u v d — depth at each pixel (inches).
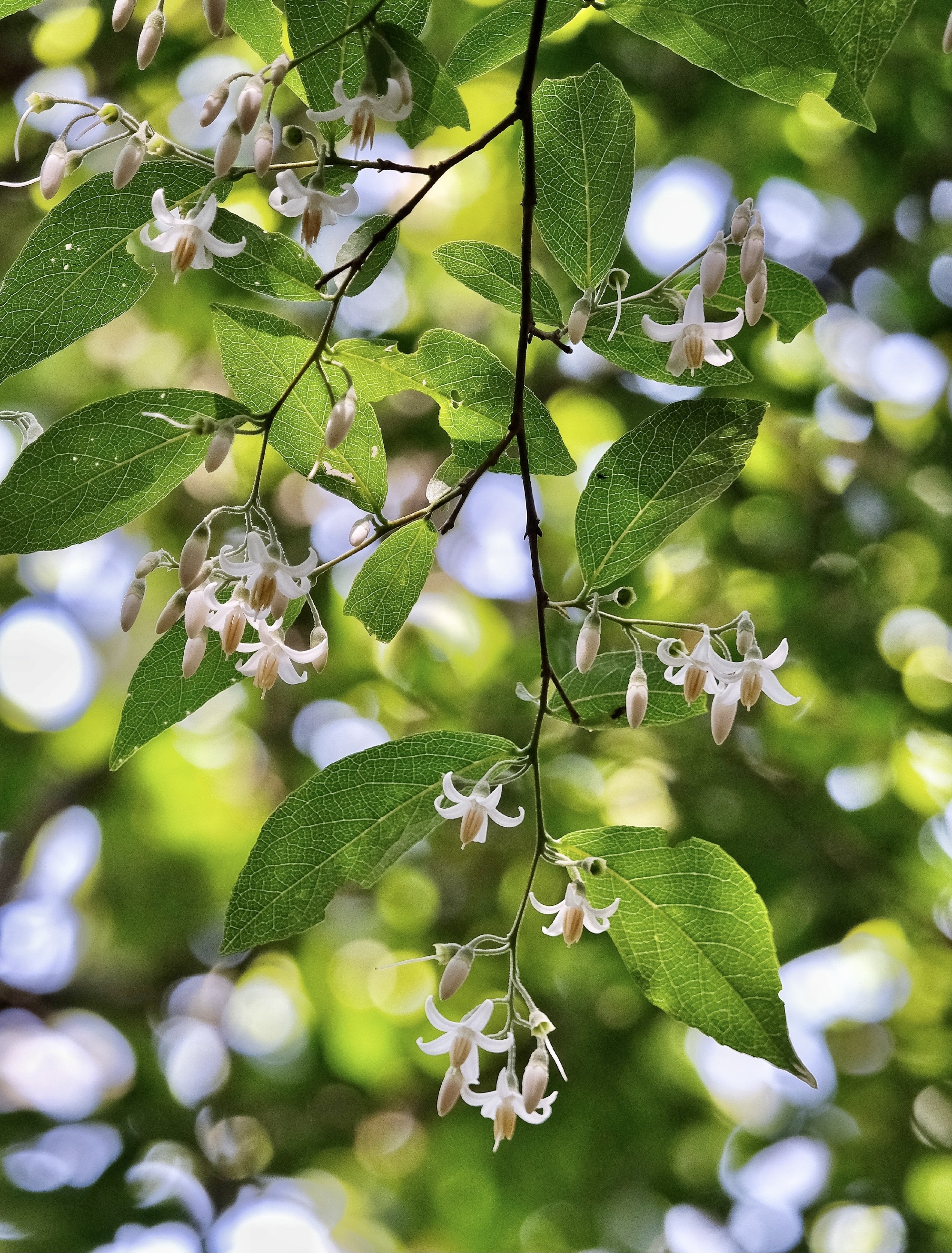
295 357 80.4
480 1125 214.2
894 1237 229.8
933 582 243.4
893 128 221.6
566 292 217.9
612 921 84.4
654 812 229.6
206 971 252.7
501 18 82.7
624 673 88.4
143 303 228.7
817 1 84.0
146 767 253.4
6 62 203.8
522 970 217.6
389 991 234.7
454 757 82.9
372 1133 236.8
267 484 236.5
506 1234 211.2
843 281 246.4
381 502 86.6
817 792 228.2
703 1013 83.6
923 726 233.0
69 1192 200.8
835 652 232.7
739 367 88.7
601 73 81.6
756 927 82.5
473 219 223.6
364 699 236.5
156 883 257.4
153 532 246.4
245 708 248.1
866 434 251.9
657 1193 220.8
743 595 239.1
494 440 87.7
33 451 75.9
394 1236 235.5
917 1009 237.6
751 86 84.9
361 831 83.4
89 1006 242.7
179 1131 224.5
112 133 197.5
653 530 87.1
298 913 82.9
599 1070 211.8
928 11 204.1
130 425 76.2
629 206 84.0
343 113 71.1
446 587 246.1
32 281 78.2
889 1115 230.4
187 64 205.5
